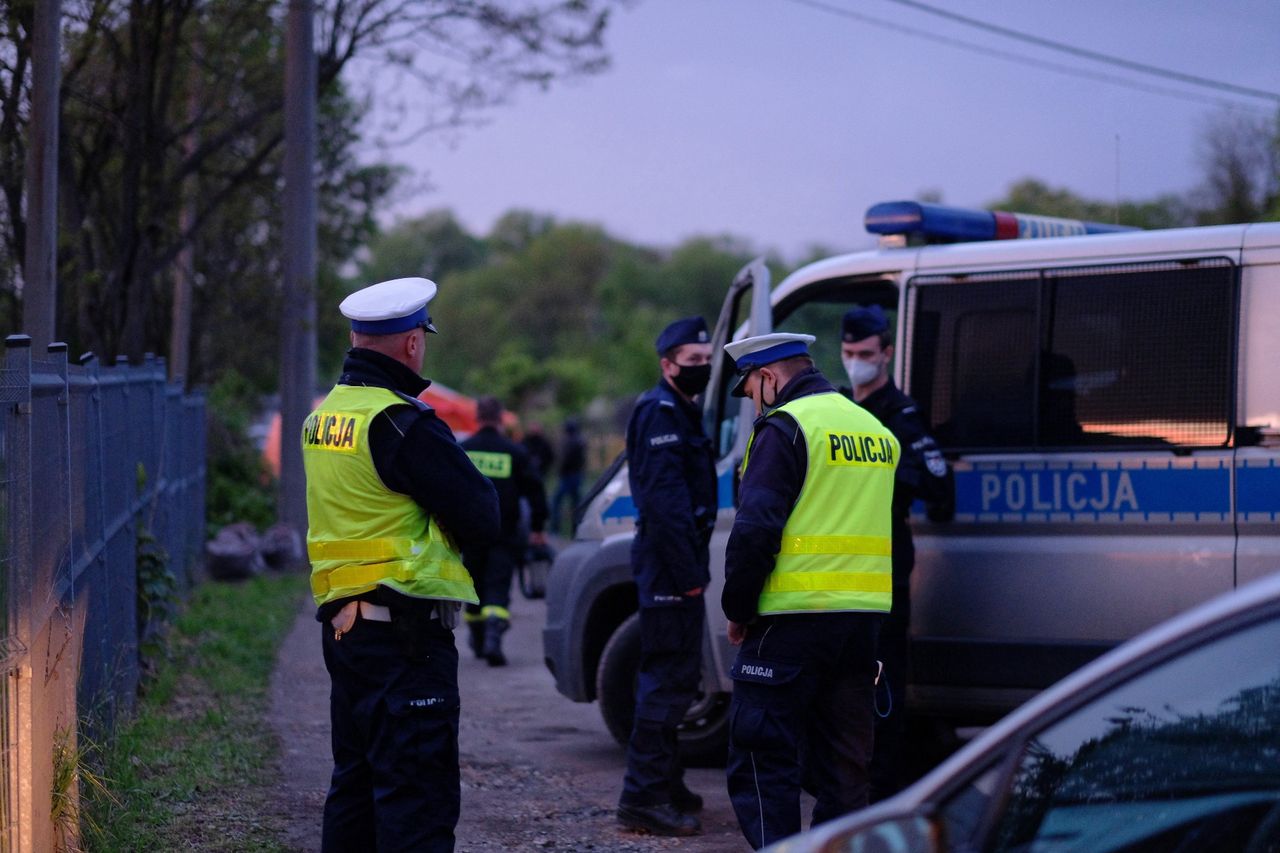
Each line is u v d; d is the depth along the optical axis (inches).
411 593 178.4
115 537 301.9
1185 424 249.6
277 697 373.1
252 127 708.7
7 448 172.4
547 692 409.1
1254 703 100.1
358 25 638.5
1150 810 102.0
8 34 425.4
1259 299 245.9
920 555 270.4
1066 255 265.1
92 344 561.9
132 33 540.7
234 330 885.2
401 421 178.9
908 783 293.1
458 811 183.9
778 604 199.2
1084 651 254.1
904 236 286.5
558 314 4089.6
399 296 185.0
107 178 602.9
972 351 271.9
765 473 198.7
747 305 307.1
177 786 263.9
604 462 1533.0
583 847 242.8
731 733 203.8
